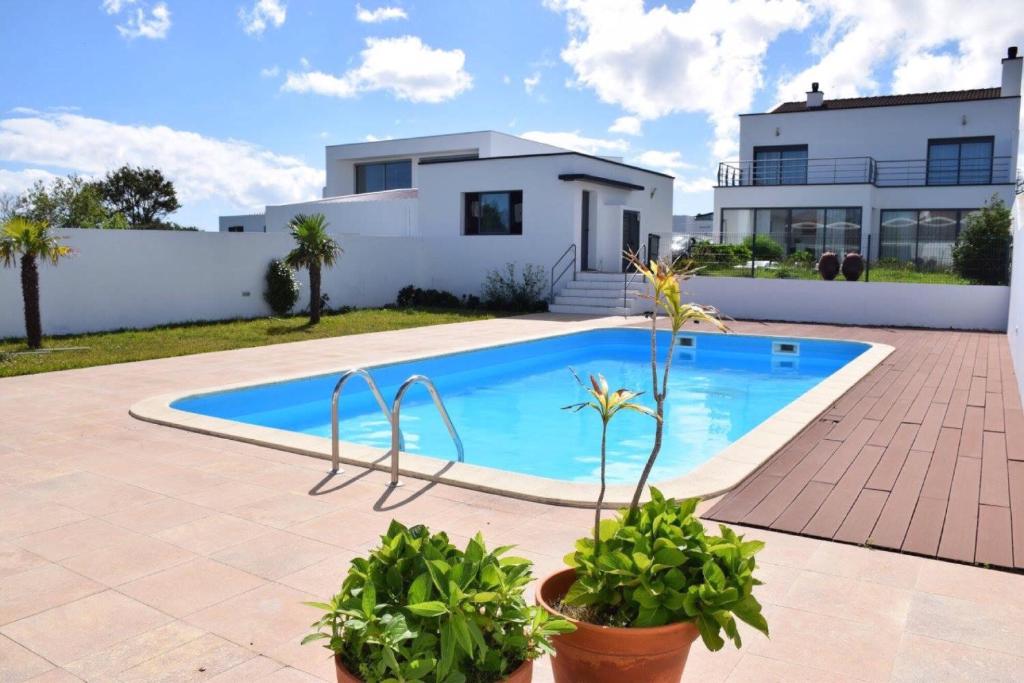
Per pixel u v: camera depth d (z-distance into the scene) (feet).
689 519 7.59
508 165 66.49
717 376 38.52
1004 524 13.94
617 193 69.97
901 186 77.61
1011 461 18.51
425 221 71.61
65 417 23.30
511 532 13.57
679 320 8.11
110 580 11.60
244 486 16.38
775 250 64.59
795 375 38.83
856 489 16.16
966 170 78.84
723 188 81.61
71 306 44.62
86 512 14.70
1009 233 53.88
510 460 23.88
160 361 34.83
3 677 8.89
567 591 7.97
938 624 10.13
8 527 13.88
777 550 12.76
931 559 12.37
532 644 6.72
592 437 26.76
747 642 9.65
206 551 12.75
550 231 64.80
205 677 8.91
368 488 16.25
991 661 9.18
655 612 6.89
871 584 11.39
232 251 53.36
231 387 27.76
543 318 56.85
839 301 56.44
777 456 18.94
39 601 10.90
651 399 32.99
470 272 68.95
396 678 5.91
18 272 42.50
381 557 6.88
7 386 28.48
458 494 15.84
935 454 19.16
